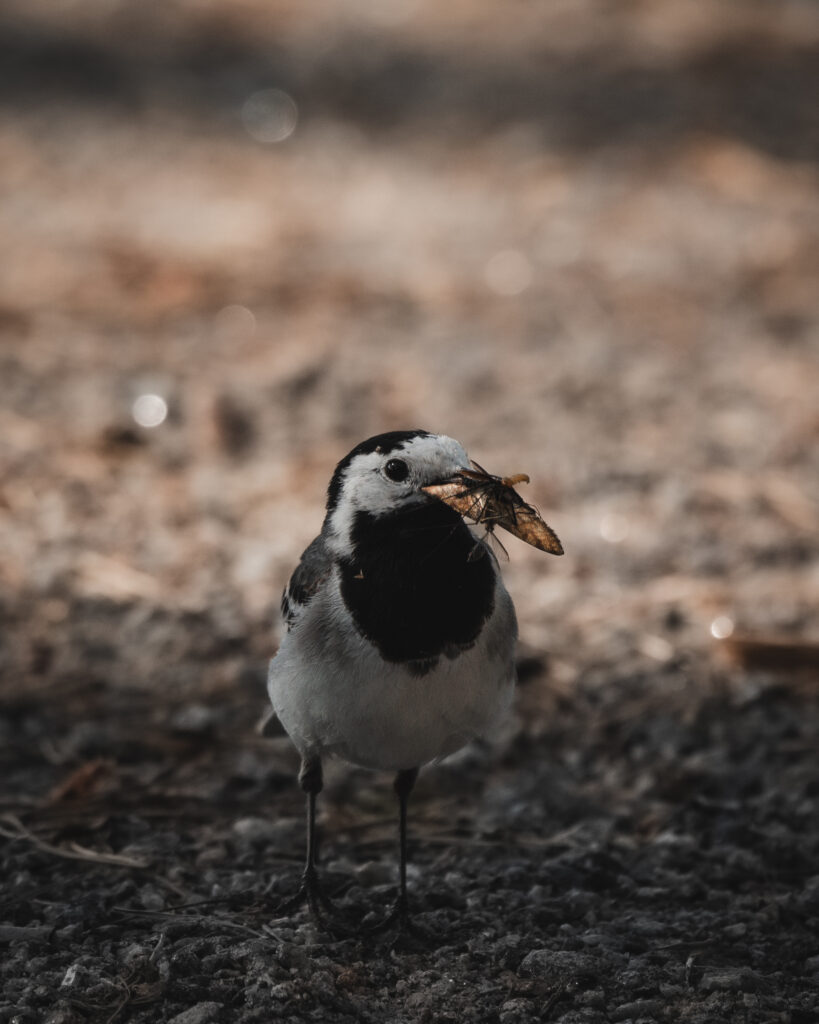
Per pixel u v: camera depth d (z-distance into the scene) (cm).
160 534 1278
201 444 1460
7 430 1456
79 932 720
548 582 1234
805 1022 660
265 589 1188
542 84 2800
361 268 1970
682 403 1600
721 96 2728
